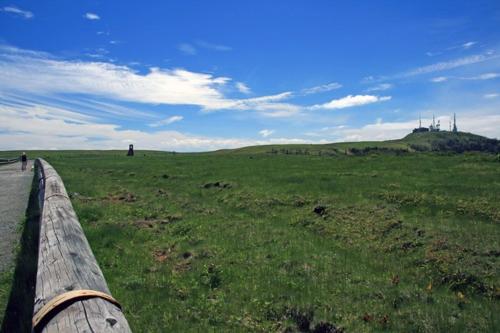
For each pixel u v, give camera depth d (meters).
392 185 20.89
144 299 8.28
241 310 7.99
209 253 11.56
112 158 65.81
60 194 12.10
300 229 14.91
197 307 8.10
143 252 11.62
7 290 7.61
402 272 10.33
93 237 12.61
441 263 10.49
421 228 13.30
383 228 13.81
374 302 8.26
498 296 8.78
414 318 7.55
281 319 7.70
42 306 3.83
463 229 12.88
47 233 7.09
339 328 7.20
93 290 4.11
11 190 23.28
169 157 61.56
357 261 11.18
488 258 10.41
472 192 18.30
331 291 8.81
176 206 19.06
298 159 43.44
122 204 19.16
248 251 11.73
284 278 9.56
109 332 3.14
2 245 10.78
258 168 34.25
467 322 7.41
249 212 18.14
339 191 20.22
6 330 6.20
